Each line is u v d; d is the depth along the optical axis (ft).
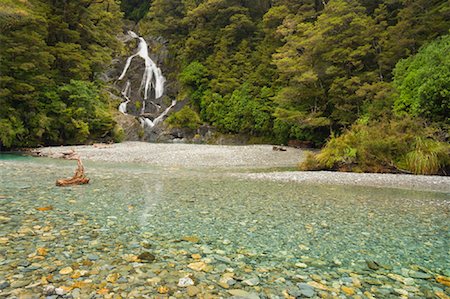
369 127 55.52
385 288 11.60
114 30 113.80
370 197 30.32
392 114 58.23
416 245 16.66
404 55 72.43
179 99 134.21
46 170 39.99
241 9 131.85
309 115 86.69
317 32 83.05
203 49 139.64
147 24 176.86
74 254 13.38
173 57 151.43
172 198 26.43
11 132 68.54
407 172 46.96
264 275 12.36
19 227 16.52
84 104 86.28
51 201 23.04
